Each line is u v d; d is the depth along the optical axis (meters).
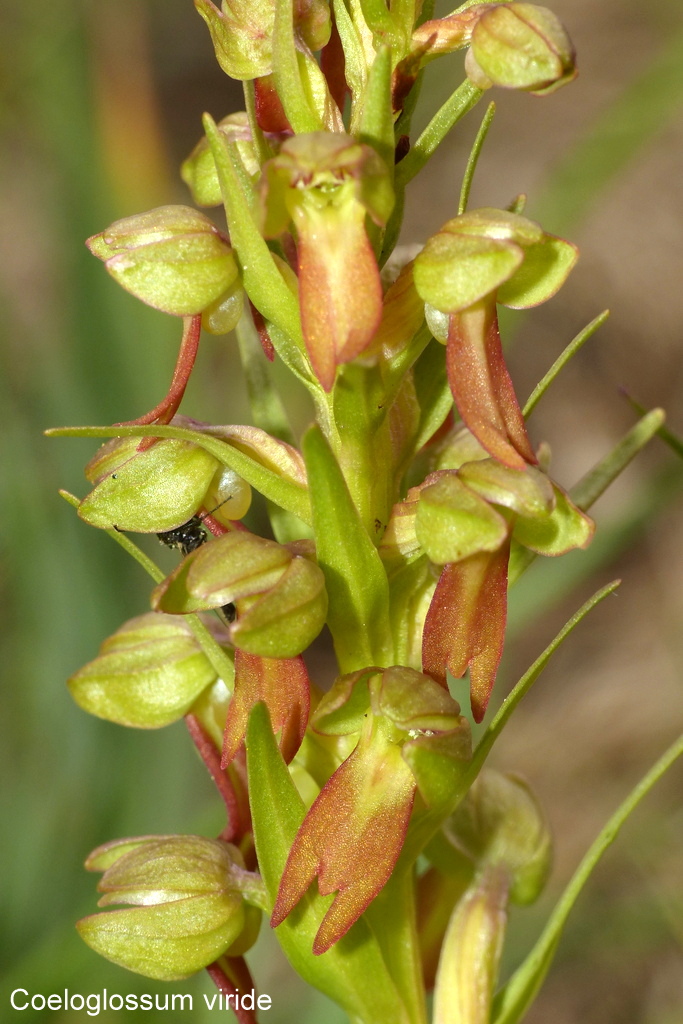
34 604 0.16
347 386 0.12
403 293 0.12
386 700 0.11
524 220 0.11
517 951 0.16
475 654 0.12
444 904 0.13
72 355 0.17
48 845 0.15
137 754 0.16
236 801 0.13
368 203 0.11
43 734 0.16
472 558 0.12
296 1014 0.16
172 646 0.13
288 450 0.12
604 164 0.18
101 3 0.20
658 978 0.20
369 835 0.12
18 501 0.17
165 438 0.12
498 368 0.12
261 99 0.12
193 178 0.12
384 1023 0.12
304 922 0.12
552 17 0.12
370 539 0.12
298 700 0.12
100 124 0.18
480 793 0.13
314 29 0.12
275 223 0.11
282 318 0.12
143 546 0.17
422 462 0.12
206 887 0.12
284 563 0.12
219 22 0.12
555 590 0.16
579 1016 0.20
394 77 0.12
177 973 0.12
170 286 0.12
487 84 0.12
